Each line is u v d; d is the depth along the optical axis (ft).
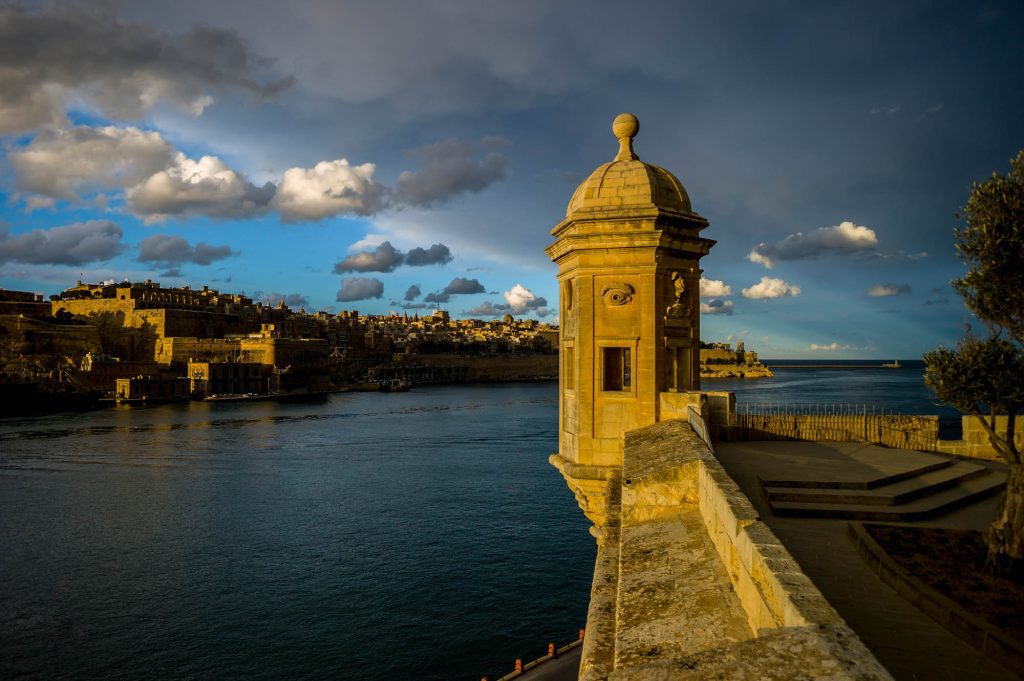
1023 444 54.80
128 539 178.70
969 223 34.01
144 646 122.83
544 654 121.49
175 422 422.00
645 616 21.33
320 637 127.13
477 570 159.33
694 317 51.26
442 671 116.16
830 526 37.52
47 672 113.60
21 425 394.93
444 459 293.64
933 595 26.02
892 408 385.29
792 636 13.08
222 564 161.89
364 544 177.06
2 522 192.13
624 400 48.49
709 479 27.86
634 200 48.06
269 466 275.80
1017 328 32.81
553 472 264.72
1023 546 28.12
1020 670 21.49
